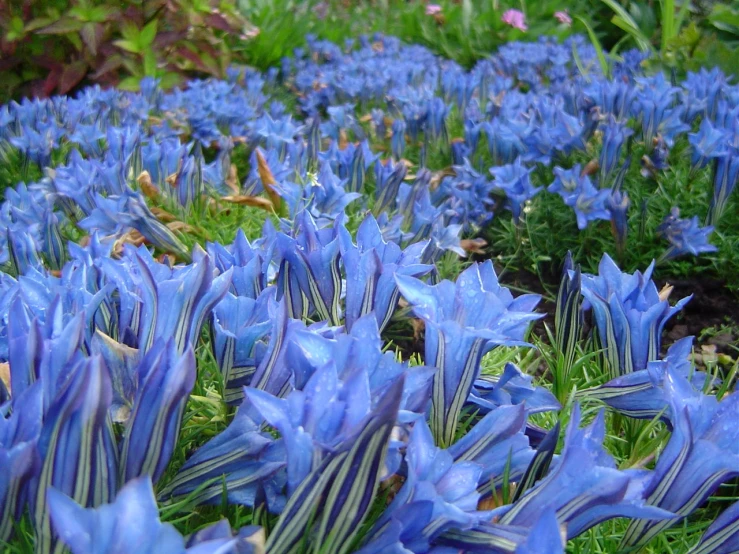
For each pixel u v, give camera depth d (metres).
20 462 0.20
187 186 0.53
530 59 1.01
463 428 0.30
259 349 0.28
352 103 0.89
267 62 1.18
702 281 0.55
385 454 0.21
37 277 0.30
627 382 0.33
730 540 0.24
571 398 0.33
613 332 0.34
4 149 0.65
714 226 0.56
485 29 1.33
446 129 0.72
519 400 0.30
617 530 0.29
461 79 0.85
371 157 0.58
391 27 1.38
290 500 0.21
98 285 0.30
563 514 0.22
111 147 0.56
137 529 0.17
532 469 0.24
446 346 0.26
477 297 0.27
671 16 1.06
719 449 0.23
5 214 0.46
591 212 0.54
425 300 0.27
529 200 0.60
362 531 0.24
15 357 0.22
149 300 0.25
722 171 0.54
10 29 0.94
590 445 0.23
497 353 0.39
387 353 0.24
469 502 0.22
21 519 0.22
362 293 0.31
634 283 0.35
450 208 0.56
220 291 0.26
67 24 0.92
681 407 0.25
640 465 0.30
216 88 0.79
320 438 0.21
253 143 0.67
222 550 0.17
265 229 0.38
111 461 0.22
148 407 0.23
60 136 0.64
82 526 0.17
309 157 0.65
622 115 0.68
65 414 0.21
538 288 0.57
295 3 1.45
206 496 0.24
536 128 0.62
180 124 0.69
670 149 0.66
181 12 0.98
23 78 1.02
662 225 0.54
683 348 0.33
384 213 0.47
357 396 0.21
